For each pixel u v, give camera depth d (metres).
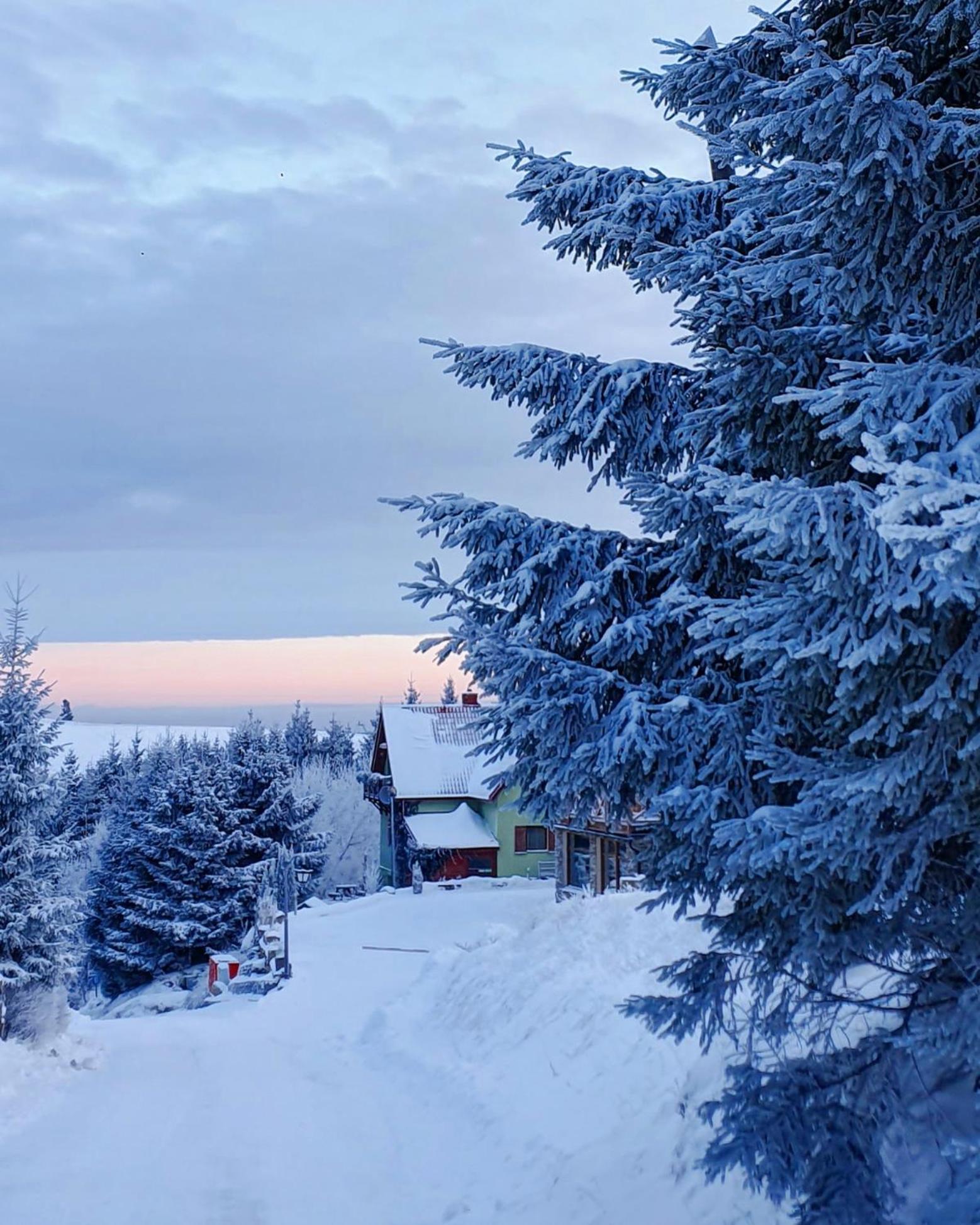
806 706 5.52
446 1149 11.34
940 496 3.65
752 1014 6.43
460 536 7.30
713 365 5.76
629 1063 11.21
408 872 42.94
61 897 21.02
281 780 47.75
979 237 5.23
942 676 4.37
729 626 5.29
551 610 7.22
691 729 6.30
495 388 7.85
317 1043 18.80
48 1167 11.34
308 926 33.75
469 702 47.69
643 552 7.35
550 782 6.52
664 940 15.05
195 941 41.09
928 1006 5.43
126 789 66.94
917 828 4.84
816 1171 5.15
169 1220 9.42
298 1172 10.98
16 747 20.73
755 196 5.95
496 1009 15.59
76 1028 23.27
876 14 5.93
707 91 7.17
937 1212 5.53
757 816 5.04
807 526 4.34
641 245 6.89
